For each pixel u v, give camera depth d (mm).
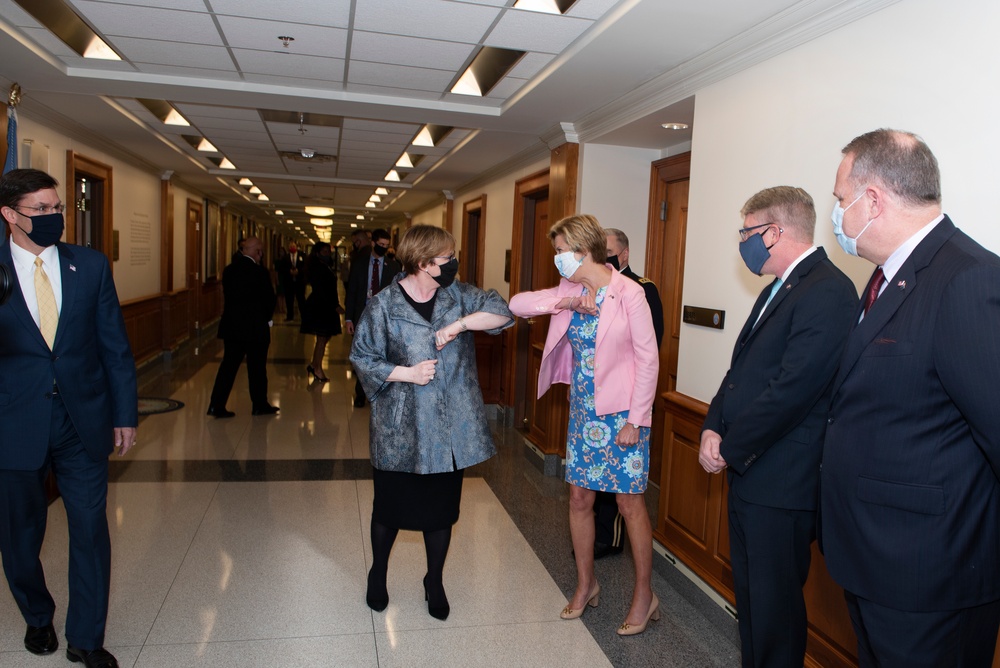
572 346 2801
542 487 4629
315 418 6242
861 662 1700
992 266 1402
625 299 2598
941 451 1479
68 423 2271
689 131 4203
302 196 12812
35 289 2221
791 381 1881
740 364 2172
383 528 2820
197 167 8938
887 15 2203
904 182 1541
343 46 3623
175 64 4109
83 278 2291
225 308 6098
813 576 2533
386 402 2711
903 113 2139
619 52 3238
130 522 3686
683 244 4539
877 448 1551
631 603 3045
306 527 3715
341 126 5926
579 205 4828
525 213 6359
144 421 5891
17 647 2482
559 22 3057
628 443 2615
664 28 2857
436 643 2656
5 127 4449
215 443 5266
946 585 1481
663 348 4770
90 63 4164
